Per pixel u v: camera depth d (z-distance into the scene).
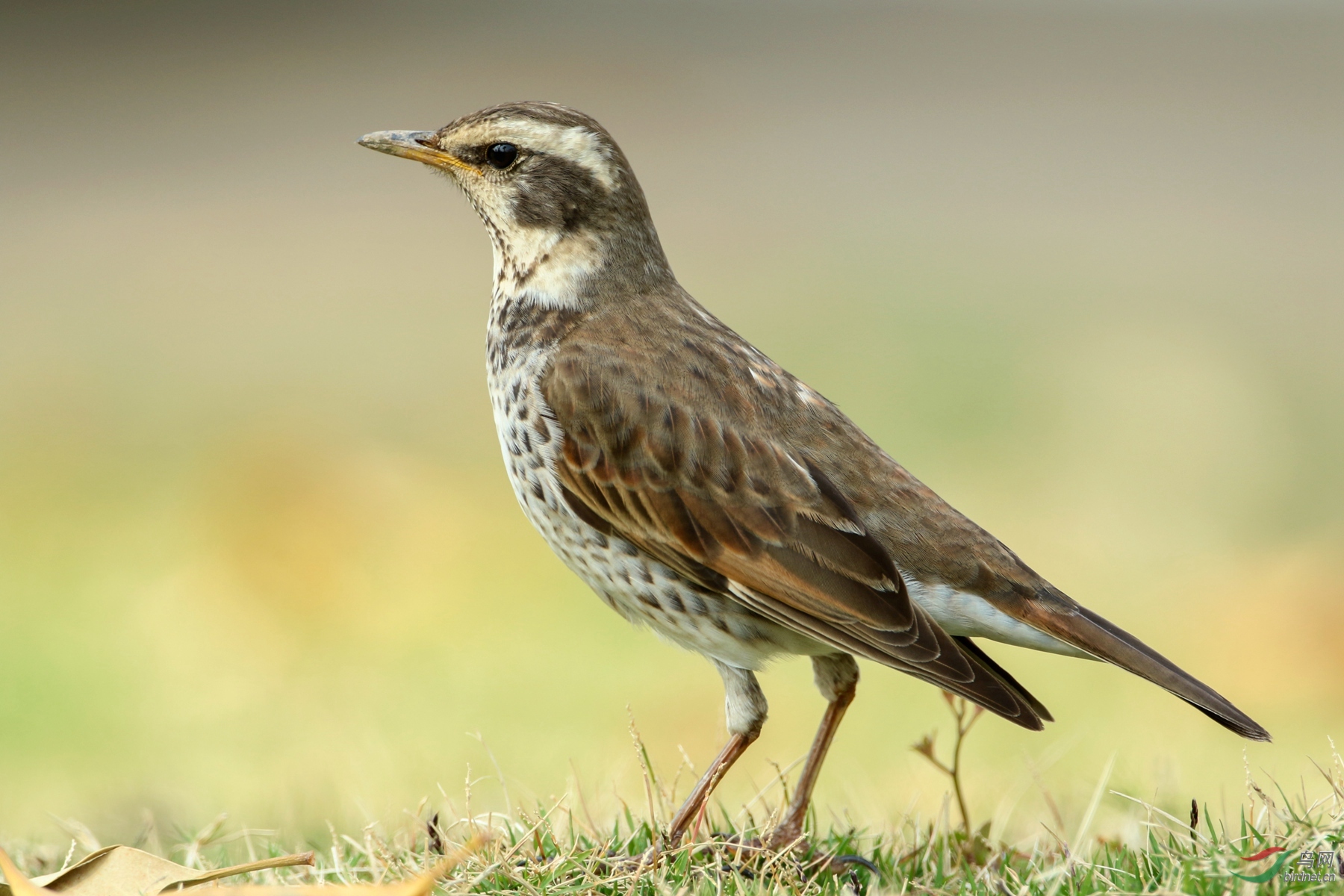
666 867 6.35
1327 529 16.92
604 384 7.22
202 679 13.86
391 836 7.30
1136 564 16.06
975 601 7.07
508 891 6.11
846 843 7.05
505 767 10.99
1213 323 23.73
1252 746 11.20
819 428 7.26
